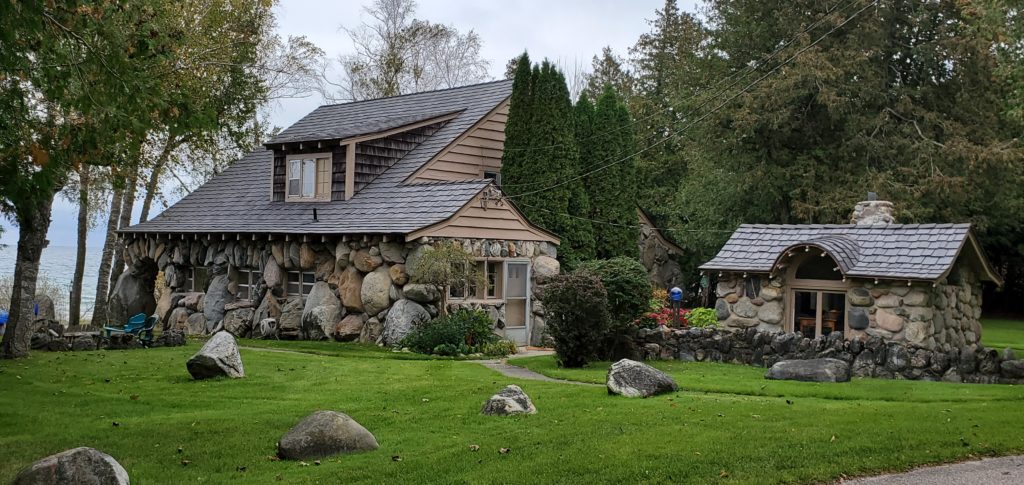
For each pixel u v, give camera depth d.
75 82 9.85
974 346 18.41
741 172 33.16
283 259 24.59
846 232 18.17
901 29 33.09
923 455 8.95
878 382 14.40
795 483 8.14
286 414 11.59
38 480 7.44
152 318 20.89
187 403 12.48
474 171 27.41
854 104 32.53
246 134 32.12
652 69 46.88
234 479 8.52
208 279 26.94
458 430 10.45
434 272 20.20
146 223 29.62
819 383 14.11
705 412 11.14
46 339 18.86
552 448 9.31
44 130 10.41
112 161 12.98
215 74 28.36
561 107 27.02
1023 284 41.09
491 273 23.11
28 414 11.62
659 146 40.97
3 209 13.02
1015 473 8.48
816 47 31.58
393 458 9.12
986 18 20.09
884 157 32.09
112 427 10.81
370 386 13.99
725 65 35.81
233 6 29.34
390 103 31.92
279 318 24.00
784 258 17.59
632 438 9.63
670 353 18.34
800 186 32.59
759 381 14.34
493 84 29.64
